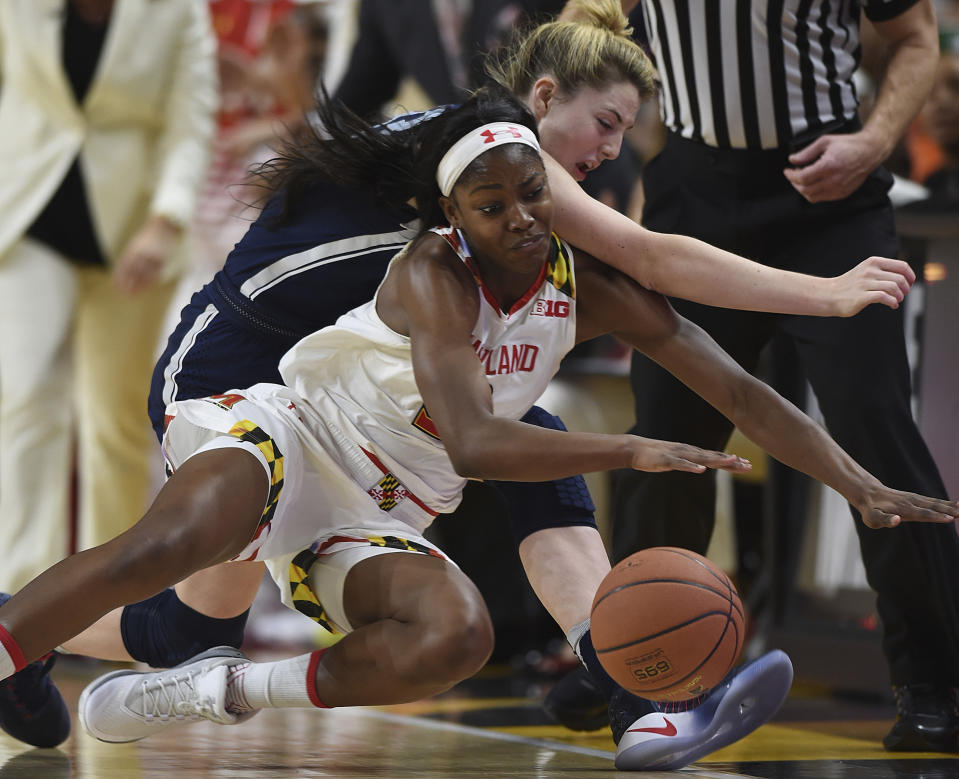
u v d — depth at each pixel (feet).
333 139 28.76
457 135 25.75
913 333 42.47
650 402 34.53
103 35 51.31
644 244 27.09
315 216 29.48
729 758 31.40
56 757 29.96
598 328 27.73
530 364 26.35
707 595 24.59
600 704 34.96
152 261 51.96
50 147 51.19
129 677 28.50
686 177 34.42
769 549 49.11
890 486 32.01
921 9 33.32
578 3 31.19
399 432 26.61
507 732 35.99
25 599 24.02
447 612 24.71
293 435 26.73
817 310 25.95
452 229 26.02
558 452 22.76
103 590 23.99
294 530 26.94
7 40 51.08
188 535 24.44
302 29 64.08
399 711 40.98
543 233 25.18
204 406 27.50
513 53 30.89
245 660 27.96
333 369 27.09
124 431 54.60
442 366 24.32
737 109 33.06
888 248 33.04
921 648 33.17
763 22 32.55
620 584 24.98
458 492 28.17
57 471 51.01
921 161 52.85
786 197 33.35
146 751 31.19
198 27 53.98
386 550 26.25
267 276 29.40
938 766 30.45
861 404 31.89
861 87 53.26
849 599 46.32
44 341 50.60
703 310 33.99
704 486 35.27
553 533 29.73
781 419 26.86
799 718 39.70
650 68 29.19
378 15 53.83
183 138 53.78
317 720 38.17
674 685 24.76
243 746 32.30
